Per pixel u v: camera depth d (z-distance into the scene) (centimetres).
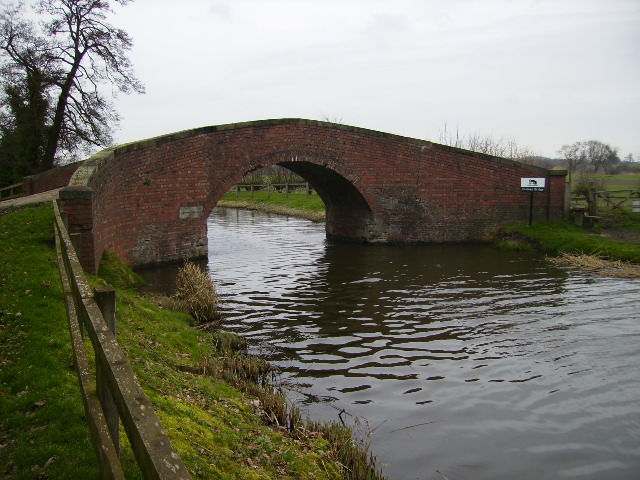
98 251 1253
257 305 1292
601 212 2405
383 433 683
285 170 5472
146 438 218
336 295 1393
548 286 1500
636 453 647
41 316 722
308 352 974
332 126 2122
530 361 938
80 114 3078
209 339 981
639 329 1112
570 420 729
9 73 2950
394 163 2244
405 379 858
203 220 1927
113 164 1477
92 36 3025
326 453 602
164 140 1762
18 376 556
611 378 867
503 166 2348
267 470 522
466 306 1286
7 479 402
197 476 452
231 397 703
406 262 1886
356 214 2369
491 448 653
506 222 2369
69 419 477
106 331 321
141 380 605
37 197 1712
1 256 1004
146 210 1722
